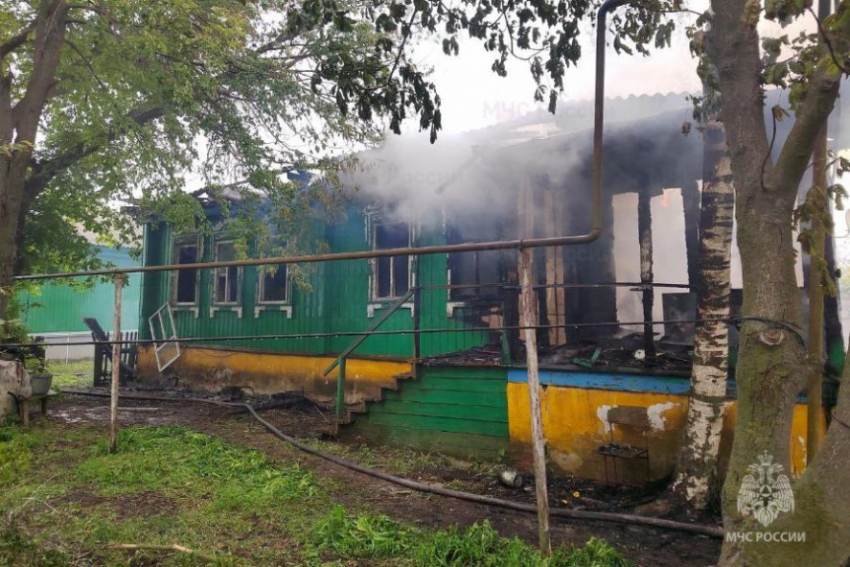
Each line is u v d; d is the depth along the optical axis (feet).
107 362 47.88
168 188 36.11
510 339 25.09
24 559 11.96
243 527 15.87
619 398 21.12
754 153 8.43
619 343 24.77
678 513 17.47
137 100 37.76
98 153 39.73
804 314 18.39
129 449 24.14
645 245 22.67
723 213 17.75
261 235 36.42
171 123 35.76
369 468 22.85
